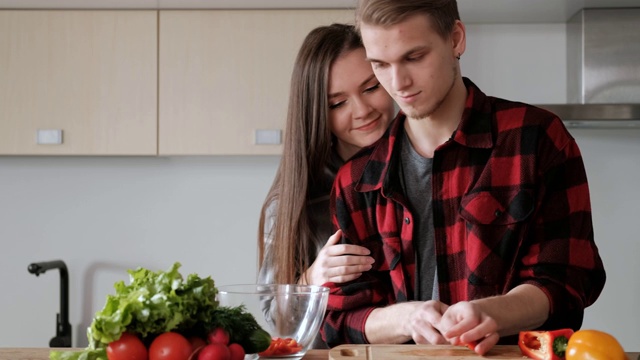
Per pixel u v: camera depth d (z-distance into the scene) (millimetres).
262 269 1956
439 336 1425
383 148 1734
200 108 3119
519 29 3320
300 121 1900
